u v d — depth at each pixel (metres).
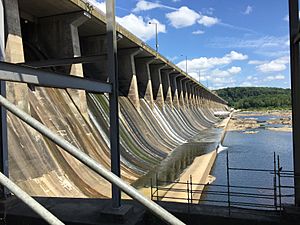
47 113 16.25
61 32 21.08
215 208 6.34
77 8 20.28
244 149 43.72
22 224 5.96
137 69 38.94
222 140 49.81
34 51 20.62
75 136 17.41
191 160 28.25
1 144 6.37
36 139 13.61
